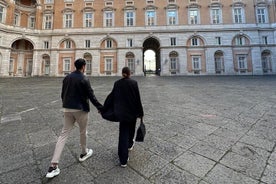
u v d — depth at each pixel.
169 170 3.06
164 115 6.41
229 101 8.67
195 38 34.97
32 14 37.69
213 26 34.53
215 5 34.69
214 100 9.02
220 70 33.81
